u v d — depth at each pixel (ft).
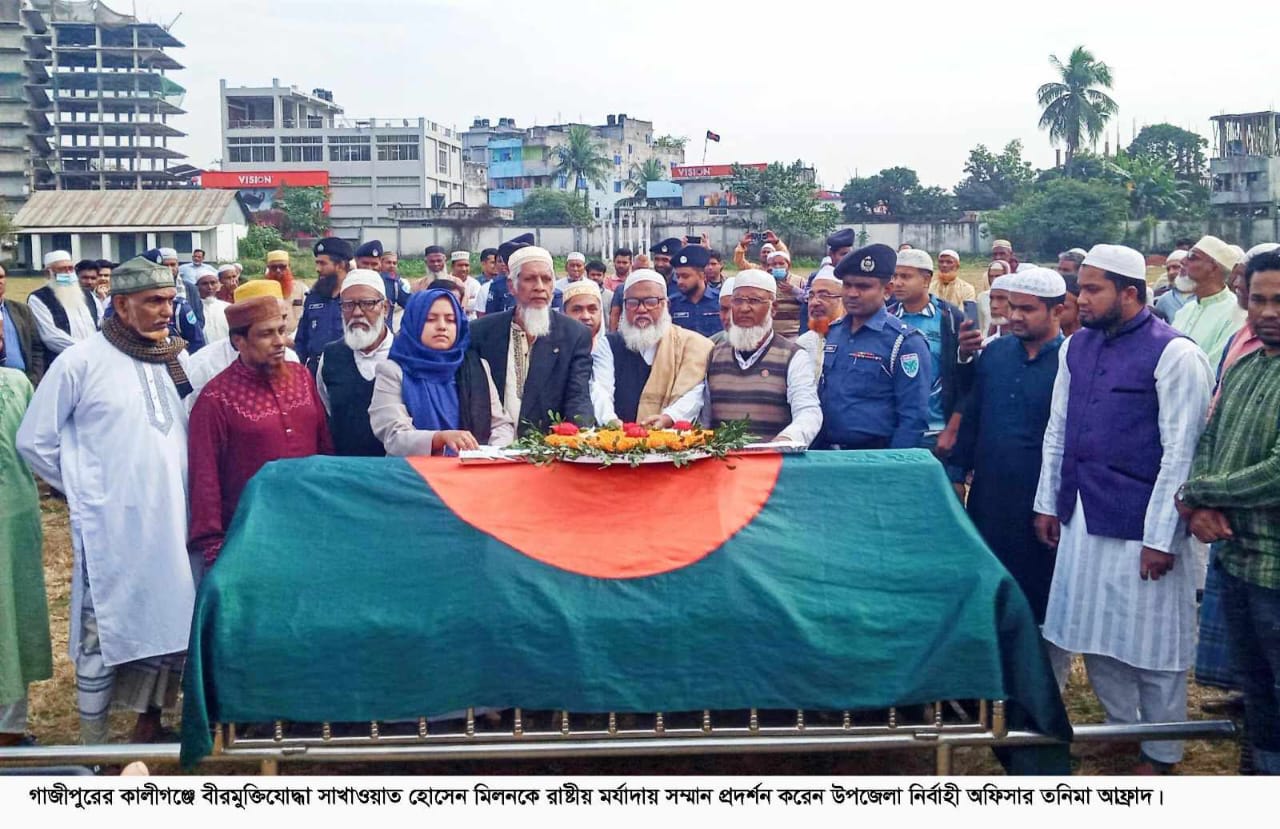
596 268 48.60
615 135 383.65
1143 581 15.65
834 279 24.97
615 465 15.08
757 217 193.77
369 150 317.22
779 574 14.12
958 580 14.17
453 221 209.15
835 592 14.06
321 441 18.19
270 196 294.87
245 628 13.69
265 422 17.13
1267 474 13.74
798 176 203.00
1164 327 15.87
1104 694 16.46
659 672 13.69
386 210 319.06
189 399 17.58
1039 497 17.06
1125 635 15.75
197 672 13.38
